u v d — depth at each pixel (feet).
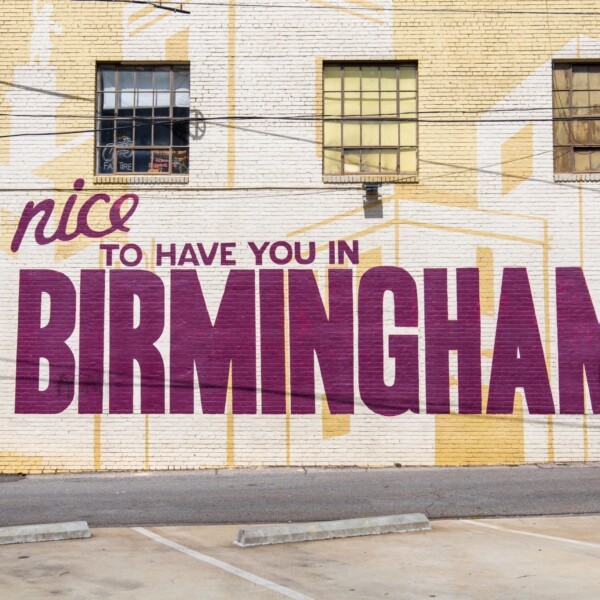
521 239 51.65
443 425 50.83
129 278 51.75
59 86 52.80
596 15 53.01
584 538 31.07
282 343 51.31
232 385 51.11
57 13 53.21
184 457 50.72
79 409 50.96
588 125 53.11
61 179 52.21
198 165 52.31
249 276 51.70
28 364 51.19
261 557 27.91
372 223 51.90
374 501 39.70
